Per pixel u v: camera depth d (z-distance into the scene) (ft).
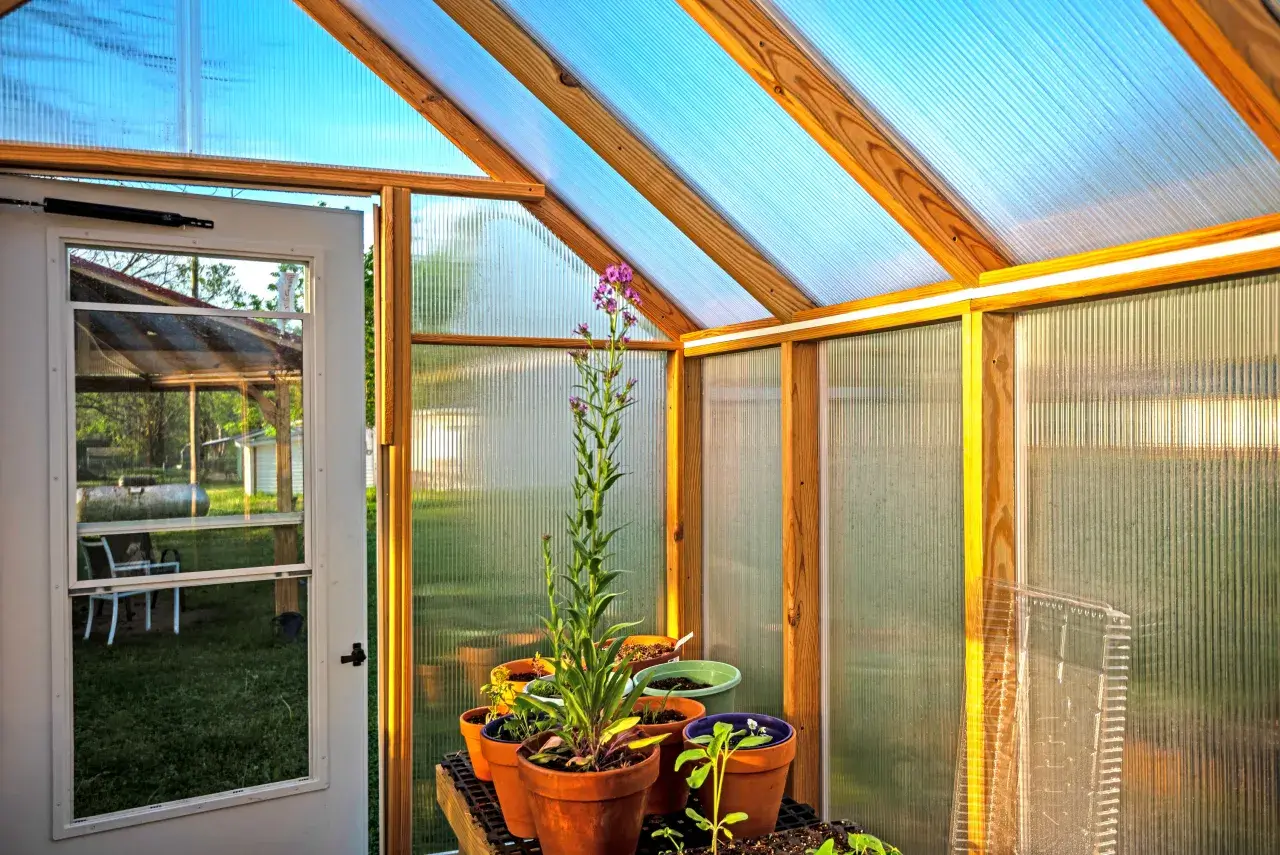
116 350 8.84
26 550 8.42
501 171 10.55
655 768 6.69
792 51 6.31
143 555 8.91
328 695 9.70
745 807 7.20
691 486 11.98
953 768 7.70
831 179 7.33
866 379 8.85
